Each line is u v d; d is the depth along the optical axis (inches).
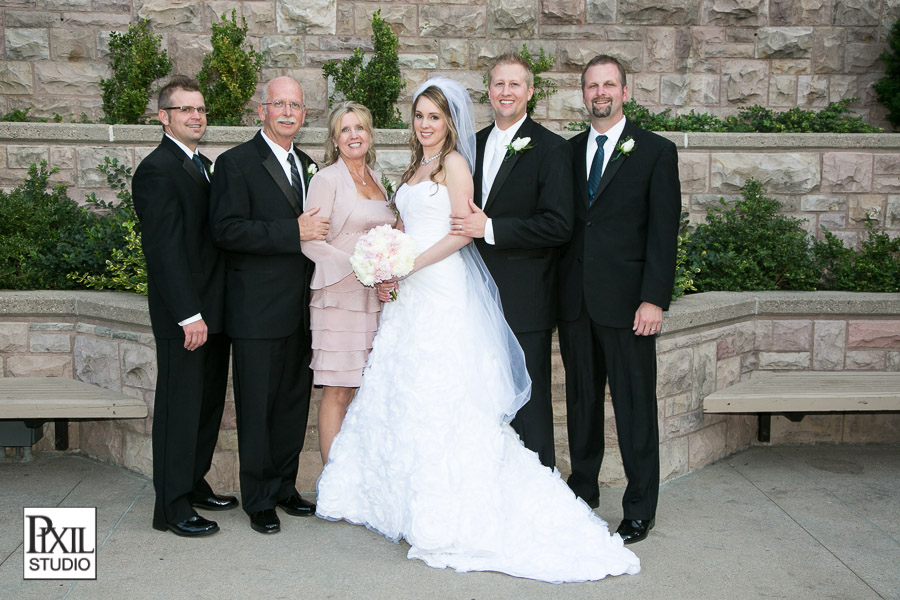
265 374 144.5
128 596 122.5
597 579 128.6
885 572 132.9
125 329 175.6
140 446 175.5
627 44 278.4
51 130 222.7
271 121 142.8
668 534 148.5
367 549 140.3
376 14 253.3
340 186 144.6
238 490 169.5
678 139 237.1
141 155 227.9
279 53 267.9
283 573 130.7
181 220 137.7
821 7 279.4
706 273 218.2
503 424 146.4
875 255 220.7
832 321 201.9
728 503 164.7
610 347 145.2
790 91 282.4
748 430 203.2
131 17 262.2
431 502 133.5
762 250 216.8
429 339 139.3
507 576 130.6
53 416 161.9
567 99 279.4
